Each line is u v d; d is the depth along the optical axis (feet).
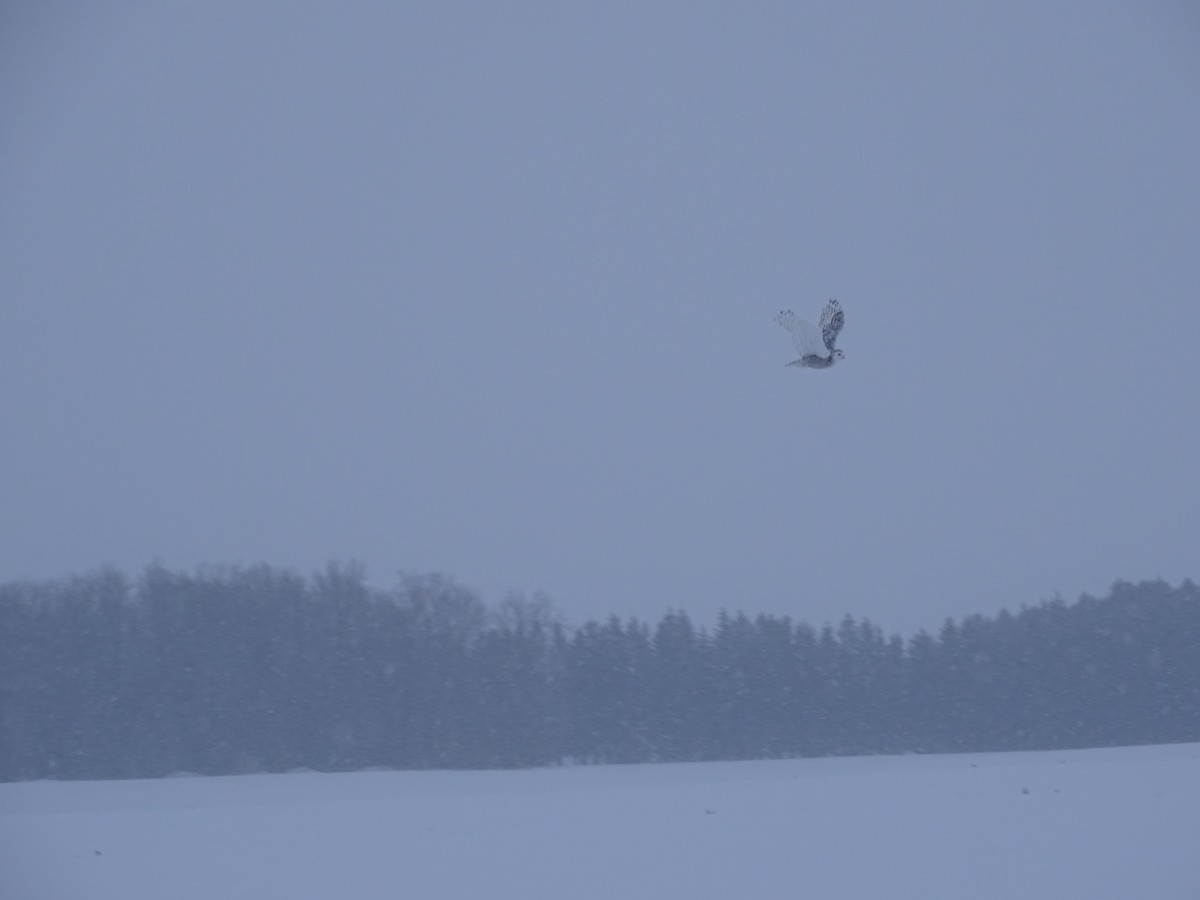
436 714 404.77
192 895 98.17
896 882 95.04
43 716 370.53
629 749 411.75
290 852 123.24
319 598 412.77
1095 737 416.26
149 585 400.06
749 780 246.47
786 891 92.79
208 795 244.01
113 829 153.69
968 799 157.69
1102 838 113.39
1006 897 88.28
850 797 173.06
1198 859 100.17
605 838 128.77
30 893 100.27
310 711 393.70
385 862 113.80
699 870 103.60
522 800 197.88
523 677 413.80
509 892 95.76
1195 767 200.23
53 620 384.68
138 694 382.01
